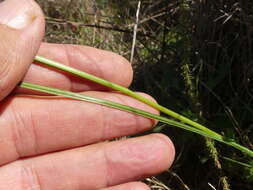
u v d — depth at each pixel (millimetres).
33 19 114
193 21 170
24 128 129
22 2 115
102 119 131
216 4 167
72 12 222
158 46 190
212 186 144
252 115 153
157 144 131
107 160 132
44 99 131
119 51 198
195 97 150
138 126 132
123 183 134
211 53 167
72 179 133
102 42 202
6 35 109
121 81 138
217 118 158
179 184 156
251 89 159
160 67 178
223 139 127
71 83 134
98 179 134
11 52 109
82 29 212
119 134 133
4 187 131
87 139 134
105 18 213
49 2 229
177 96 169
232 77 163
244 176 144
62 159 133
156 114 130
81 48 135
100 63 134
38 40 115
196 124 126
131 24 197
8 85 114
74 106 130
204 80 165
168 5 192
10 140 129
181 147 157
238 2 163
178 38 186
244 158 146
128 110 123
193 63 167
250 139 150
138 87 181
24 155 133
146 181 157
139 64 186
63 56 134
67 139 132
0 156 130
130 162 131
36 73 130
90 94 131
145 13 204
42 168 133
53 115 130
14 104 129
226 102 162
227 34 166
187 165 158
